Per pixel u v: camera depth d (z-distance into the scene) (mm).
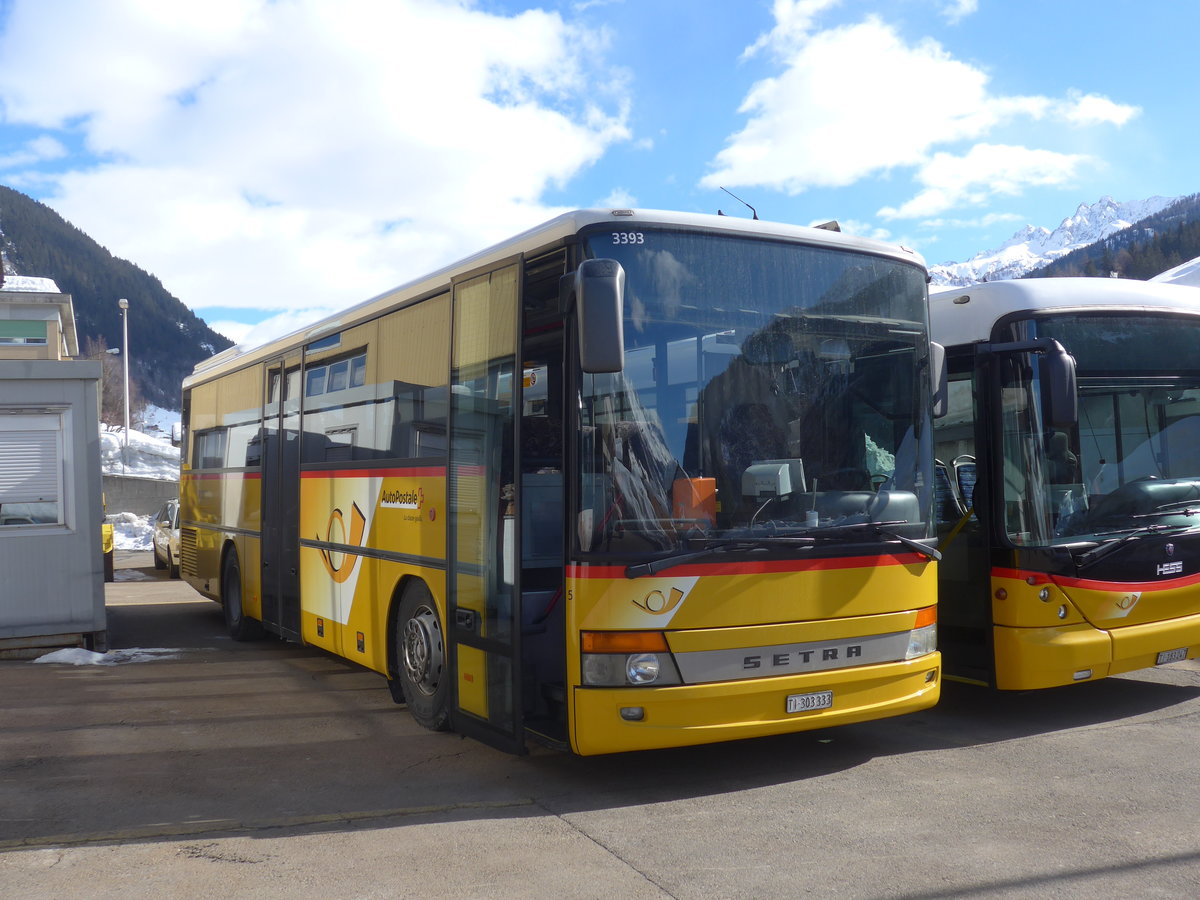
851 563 6176
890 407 6625
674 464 5859
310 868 4926
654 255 6004
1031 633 7309
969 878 4715
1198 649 8047
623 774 6527
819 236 6523
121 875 4844
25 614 10898
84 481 11070
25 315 46281
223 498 12844
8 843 5266
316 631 9586
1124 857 4945
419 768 6680
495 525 6438
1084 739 7230
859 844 5176
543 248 6215
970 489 7738
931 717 7988
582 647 5727
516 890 4637
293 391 10398
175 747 7211
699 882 4711
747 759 6844
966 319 7863
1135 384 7852
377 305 8508
